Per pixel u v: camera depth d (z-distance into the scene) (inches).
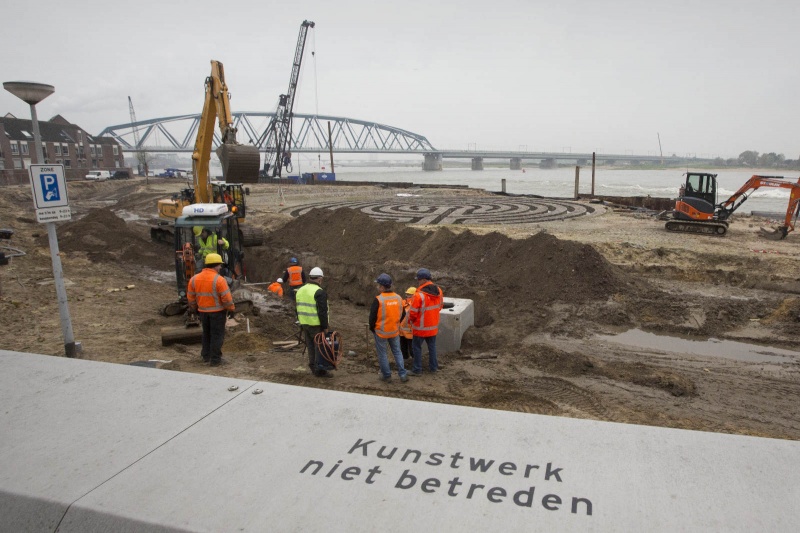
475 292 555.2
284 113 3452.3
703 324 465.1
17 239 920.3
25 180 3198.8
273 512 98.7
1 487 108.8
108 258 844.0
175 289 666.2
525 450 118.6
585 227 988.6
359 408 141.3
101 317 474.9
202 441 125.0
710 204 894.4
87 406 145.8
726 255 681.0
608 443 121.2
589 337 442.0
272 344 414.3
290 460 116.0
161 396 151.7
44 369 174.6
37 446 124.6
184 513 98.8
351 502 101.2
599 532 92.1
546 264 564.4
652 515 95.9
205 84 791.7
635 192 3090.6
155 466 114.9
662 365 382.3
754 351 410.0
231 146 711.1
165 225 959.0
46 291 569.6
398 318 330.3
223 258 594.9
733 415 297.7
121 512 99.3
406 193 2030.0
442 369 368.8
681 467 110.7
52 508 102.5
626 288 536.7
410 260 725.3
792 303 486.0
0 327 422.9
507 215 1198.9
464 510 98.5
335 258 772.6
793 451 116.6
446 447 120.3
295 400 147.1
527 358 388.5
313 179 2787.9
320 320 326.3
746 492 101.8
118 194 2642.7
